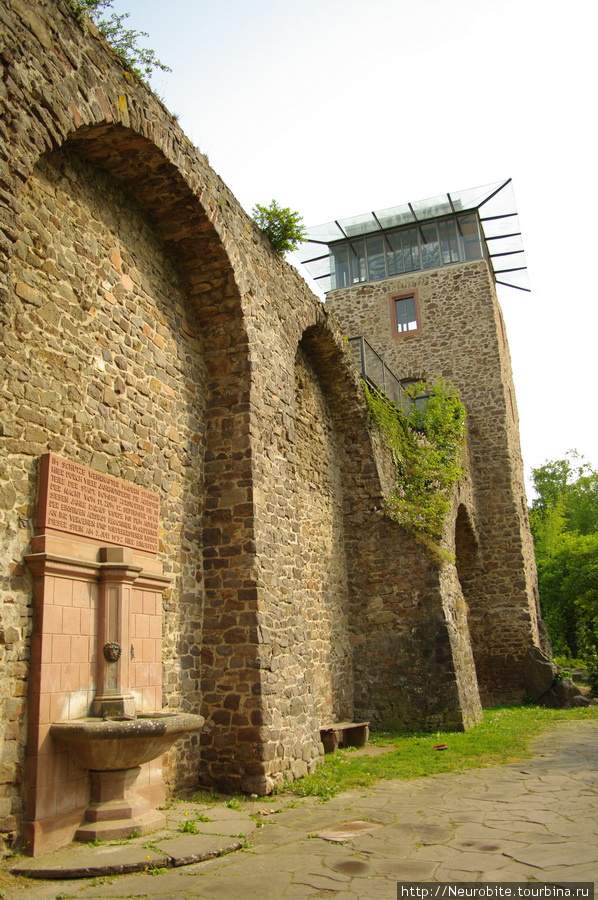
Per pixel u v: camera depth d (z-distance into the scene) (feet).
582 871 12.94
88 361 20.01
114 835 16.29
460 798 20.67
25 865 14.32
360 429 40.63
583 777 22.89
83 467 18.76
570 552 70.23
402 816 18.62
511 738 32.94
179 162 22.82
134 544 20.70
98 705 17.57
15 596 16.08
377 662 37.96
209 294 26.35
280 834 17.20
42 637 16.22
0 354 16.02
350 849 15.49
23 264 17.99
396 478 42.96
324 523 37.58
